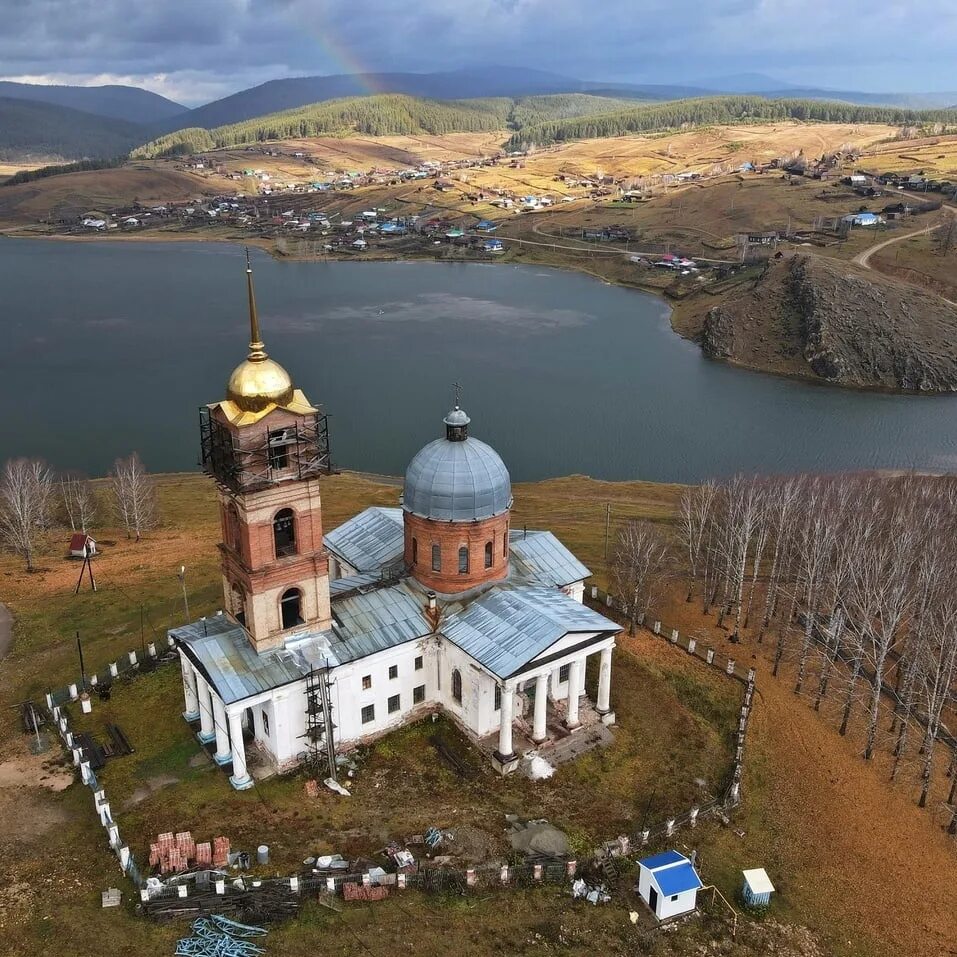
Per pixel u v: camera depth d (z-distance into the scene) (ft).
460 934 144.25
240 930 141.59
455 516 195.52
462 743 197.16
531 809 177.58
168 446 506.48
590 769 191.62
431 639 198.70
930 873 172.86
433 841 163.53
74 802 174.19
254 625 177.68
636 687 224.12
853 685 213.87
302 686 179.93
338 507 386.32
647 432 561.43
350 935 142.31
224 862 154.92
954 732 219.00
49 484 374.22
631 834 171.12
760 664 243.60
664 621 266.16
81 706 206.80
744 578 299.17
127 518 352.90
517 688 205.36
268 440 163.73
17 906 145.59
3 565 310.45
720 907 155.94
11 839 163.02
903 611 223.71
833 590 247.70
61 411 568.82
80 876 153.07
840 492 310.24
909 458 520.83
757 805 184.75
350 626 191.83
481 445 202.49
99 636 250.98
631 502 411.13
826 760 203.72
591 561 310.65
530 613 194.29
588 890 155.74
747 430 571.69
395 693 197.26
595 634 192.34
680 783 189.26
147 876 152.05
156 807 171.83
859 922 158.71
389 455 502.38
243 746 182.91
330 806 174.50
